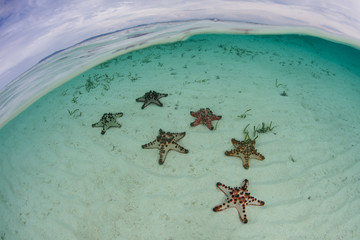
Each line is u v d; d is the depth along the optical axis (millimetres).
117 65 2160
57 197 1040
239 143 1119
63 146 1293
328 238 856
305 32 2605
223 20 2662
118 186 1038
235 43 2578
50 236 920
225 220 902
